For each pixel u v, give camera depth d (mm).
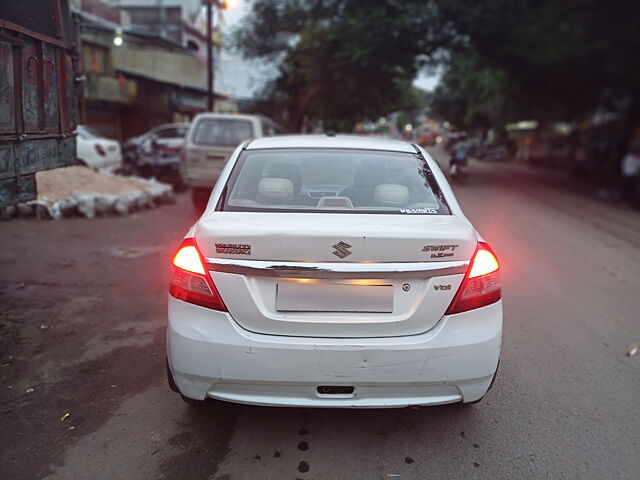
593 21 15664
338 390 2492
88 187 9836
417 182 3195
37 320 4332
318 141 3605
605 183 21281
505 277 6164
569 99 24469
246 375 2449
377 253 2420
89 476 2496
